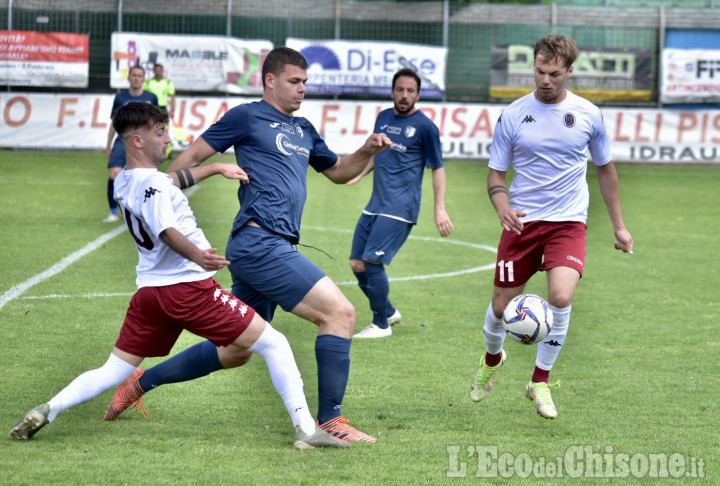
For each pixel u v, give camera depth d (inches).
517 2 1708.9
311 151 270.4
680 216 848.3
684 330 411.8
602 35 1333.7
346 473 220.5
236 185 1029.8
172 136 1162.0
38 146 1270.9
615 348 378.0
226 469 220.5
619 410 289.1
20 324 384.5
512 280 288.0
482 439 254.4
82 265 526.6
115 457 227.0
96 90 1317.7
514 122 284.8
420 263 591.5
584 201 286.5
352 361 350.6
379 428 264.7
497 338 288.7
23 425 236.1
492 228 760.3
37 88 1336.1
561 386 319.0
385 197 402.0
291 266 248.7
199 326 238.4
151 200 227.5
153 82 1116.5
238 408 281.0
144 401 286.0
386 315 398.6
